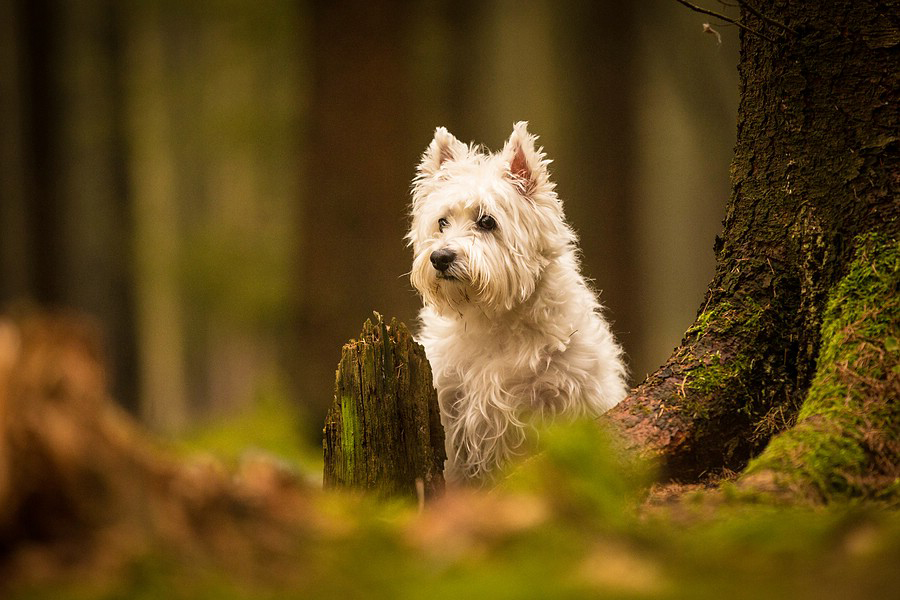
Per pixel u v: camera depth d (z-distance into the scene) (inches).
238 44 1104.2
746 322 312.0
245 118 1187.9
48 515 181.2
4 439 178.7
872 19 294.5
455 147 459.8
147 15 1189.1
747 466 279.9
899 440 257.8
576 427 234.1
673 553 194.7
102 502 184.1
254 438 693.9
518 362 398.6
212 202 1546.5
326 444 311.0
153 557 178.2
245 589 175.9
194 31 1348.4
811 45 302.7
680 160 1835.6
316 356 754.8
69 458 182.2
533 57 1599.4
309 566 187.6
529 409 396.8
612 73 911.7
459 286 404.2
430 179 457.1
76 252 1300.4
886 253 287.7
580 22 938.1
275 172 1374.3
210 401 1663.4
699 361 311.3
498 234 414.3
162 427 1082.7
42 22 1062.4
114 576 173.2
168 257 1334.9
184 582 175.0
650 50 1278.3
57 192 1072.8
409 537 206.7
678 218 1859.0
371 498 286.7
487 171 439.2
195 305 1349.7
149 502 189.2
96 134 1246.3
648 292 1296.8
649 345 1274.6
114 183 1283.2
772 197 314.8
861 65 295.9
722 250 331.9
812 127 304.5
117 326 1326.3
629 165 912.3
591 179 909.2
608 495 222.8
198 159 1440.7
